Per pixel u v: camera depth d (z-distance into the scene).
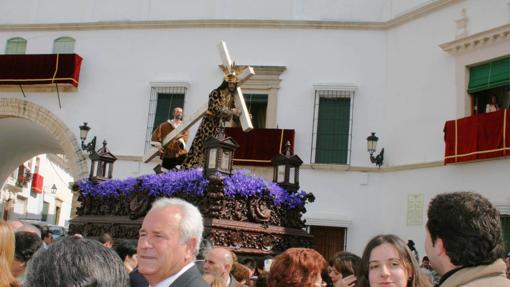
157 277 3.28
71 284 2.16
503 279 2.64
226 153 8.20
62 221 40.00
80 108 19.95
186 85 19.09
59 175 38.78
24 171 31.38
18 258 4.52
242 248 8.00
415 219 16.20
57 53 20.39
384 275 3.25
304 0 19.14
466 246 2.70
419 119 16.72
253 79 18.70
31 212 33.91
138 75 19.73
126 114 19.55
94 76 20.08
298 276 3.54
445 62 16.28
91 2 20.70
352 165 17.67
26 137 23.27
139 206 8.62
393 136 17.41
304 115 18.31
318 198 17.70
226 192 7.97
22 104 20.33
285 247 8.55
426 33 16.97
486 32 14.84
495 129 14.25
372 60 18.20
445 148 15.42
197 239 3.41
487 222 2.74
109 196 9.39
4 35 21.02
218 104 8.97
